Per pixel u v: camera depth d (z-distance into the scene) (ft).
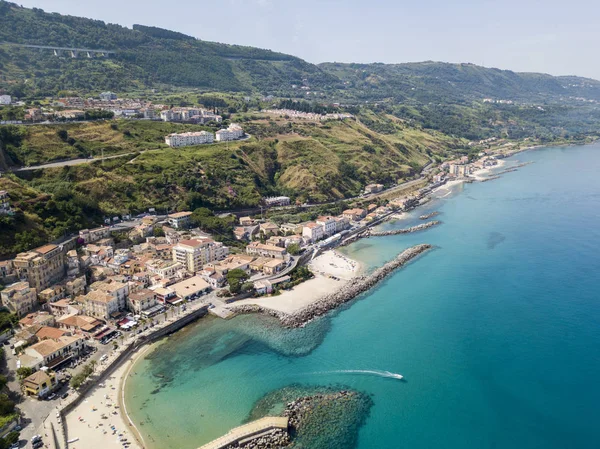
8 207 609.42
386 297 612.70
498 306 581.12
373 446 350.23
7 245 572.51
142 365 449.48
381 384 426.10
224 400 398.01
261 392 410.52
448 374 442.50
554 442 358.02
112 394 401.90
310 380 429.79
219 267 643.45
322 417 379.35
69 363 433.48
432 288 639.35
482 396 411.13
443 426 373.61
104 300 513.86
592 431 369.09
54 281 569.64
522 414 388.98
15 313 491.31
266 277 652.07
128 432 354.13
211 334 510.99
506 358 468.75
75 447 335.26
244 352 476.13
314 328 528.22
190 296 584.81
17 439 328.90
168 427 362.74
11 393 385.50
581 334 511.81
